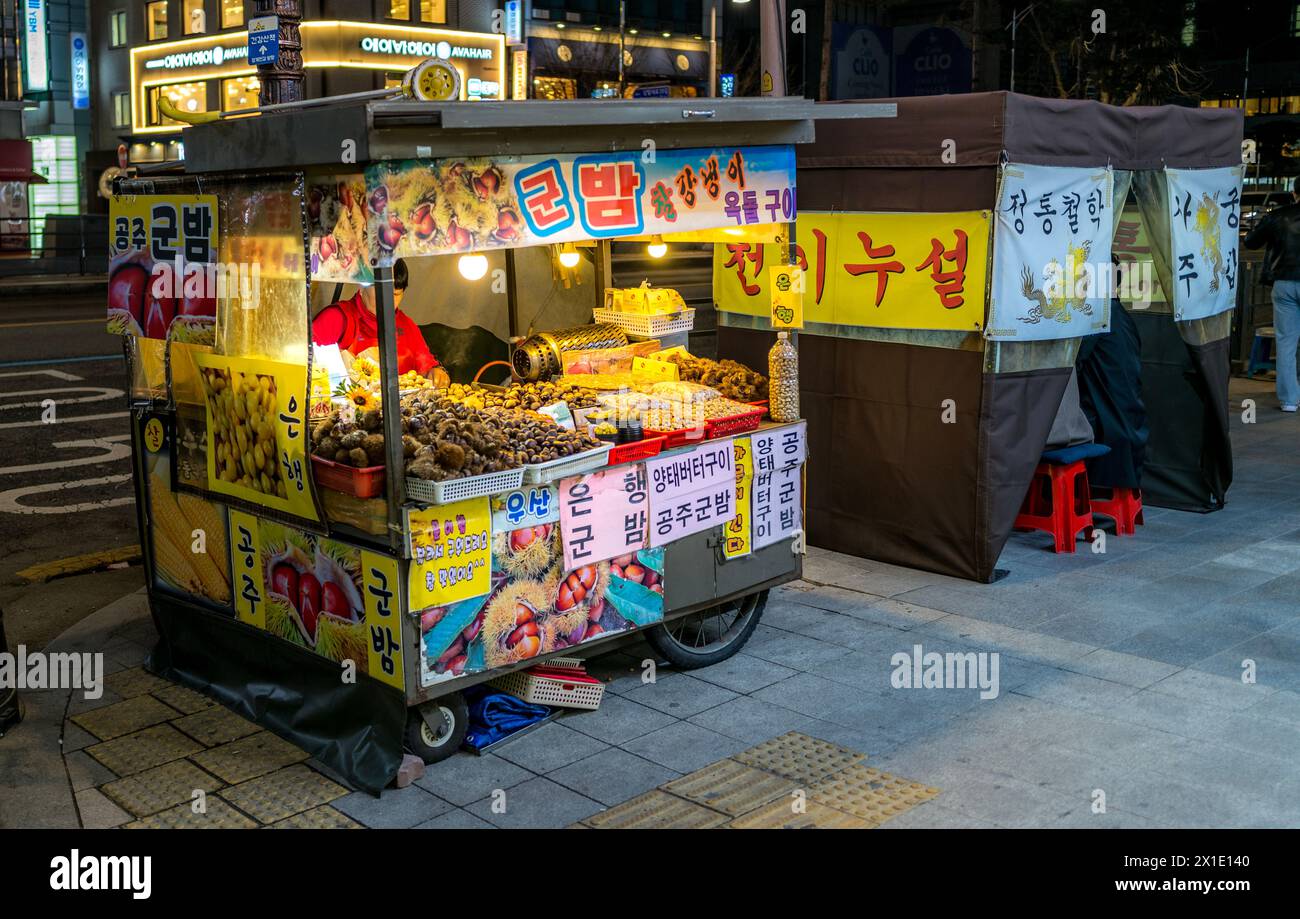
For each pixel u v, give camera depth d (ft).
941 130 22.07
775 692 17.76
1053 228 22.53
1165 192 24.98
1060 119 22.36
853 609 21.39
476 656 15.48
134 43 132.67
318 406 16.03
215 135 15.85
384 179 14.01
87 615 21.76
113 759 15.80
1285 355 37.50
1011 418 22.43
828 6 98.27
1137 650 19.15
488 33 127.54
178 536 18.19
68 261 92.58
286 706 16.66
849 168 23.56
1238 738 15.93
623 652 19.51
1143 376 28.04
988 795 14.44
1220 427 27.07
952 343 22.44
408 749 15.28
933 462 23.02
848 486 24.54
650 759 15.62
